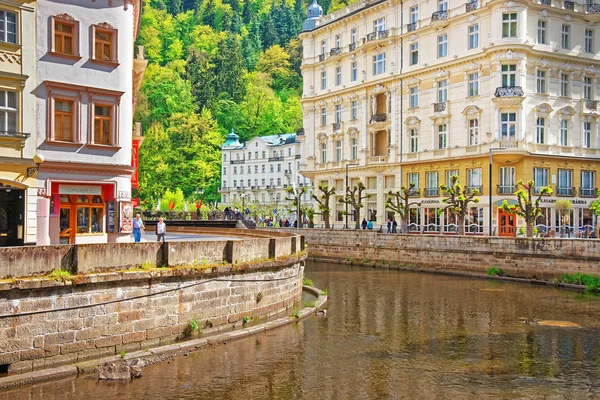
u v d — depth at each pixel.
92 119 28.38
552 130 54.44
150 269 18.19
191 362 17.53
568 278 36.28
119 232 29.62
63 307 15.98
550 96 54.34
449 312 27.25
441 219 58.31
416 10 62.22
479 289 35.31
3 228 25.62
